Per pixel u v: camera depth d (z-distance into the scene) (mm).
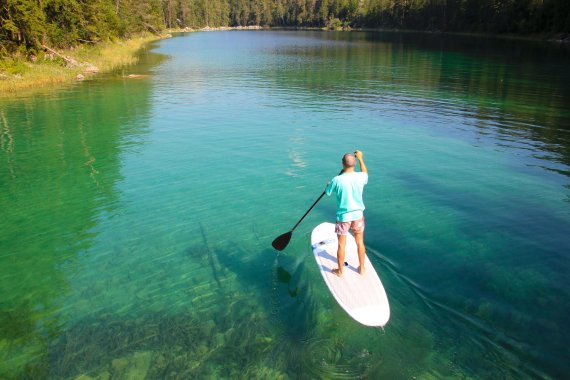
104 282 5941
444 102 18344
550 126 14242
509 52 41188
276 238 6391
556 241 6762
